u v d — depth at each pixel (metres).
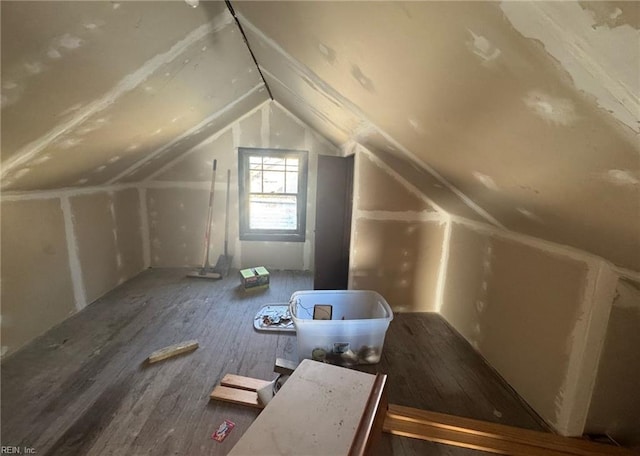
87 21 0.96
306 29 1.16
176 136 2.71
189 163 3.53
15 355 1.97
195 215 3.65
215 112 2.70
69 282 2.48
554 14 0.46
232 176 3.60
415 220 2.60
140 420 1.49
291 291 3.11
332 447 0.84
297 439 0.86
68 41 0.99
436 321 2.61
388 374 1.91
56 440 1.37
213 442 1.38
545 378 1.57
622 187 0.74
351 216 2.63
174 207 3.61
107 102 1.50
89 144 1.84
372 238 2.60
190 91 1.96
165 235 3.66
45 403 1.57
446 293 2.64
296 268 3.81
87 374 1.81
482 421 1.54
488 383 1.85
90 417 1.49
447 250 2.64
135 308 2.66
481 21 0.57
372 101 1.39
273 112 3.48
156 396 1.65
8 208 1.97
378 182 2.50
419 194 2.55
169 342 2.16
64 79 1.16
